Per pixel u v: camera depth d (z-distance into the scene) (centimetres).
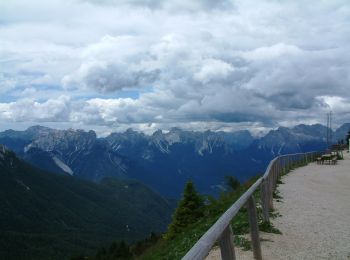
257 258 903
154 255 1570
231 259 597
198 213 2033
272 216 1448
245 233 1161
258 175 2666
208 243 461
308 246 1072
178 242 1442
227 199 2031
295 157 4369
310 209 1641
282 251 1012
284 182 2611
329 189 2348
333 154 5753
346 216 1512
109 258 5734
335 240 1145
